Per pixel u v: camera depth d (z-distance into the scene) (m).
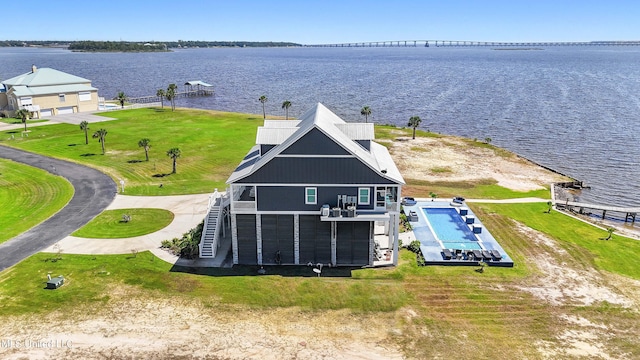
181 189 51.53
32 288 30.97
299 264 35.56
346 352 25.42
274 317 28.58
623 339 26.61
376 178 33.56
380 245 38.81
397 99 133.12
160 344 25.81
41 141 73.06
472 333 27.09
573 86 161.12
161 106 112.06
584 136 84.06
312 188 33.78
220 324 27.75
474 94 142.00
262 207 34.19
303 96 142.12
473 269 34.78
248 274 33.75
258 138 36.56
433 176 59.41
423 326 27.78
